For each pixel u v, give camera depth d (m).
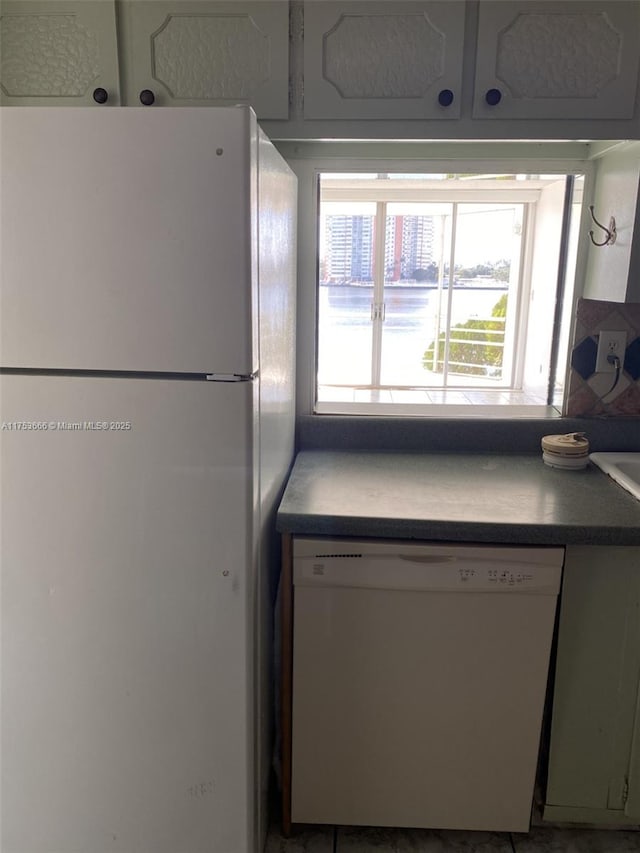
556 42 1.47
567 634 1.44
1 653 1.27
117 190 1.06
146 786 1.32
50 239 1.09
